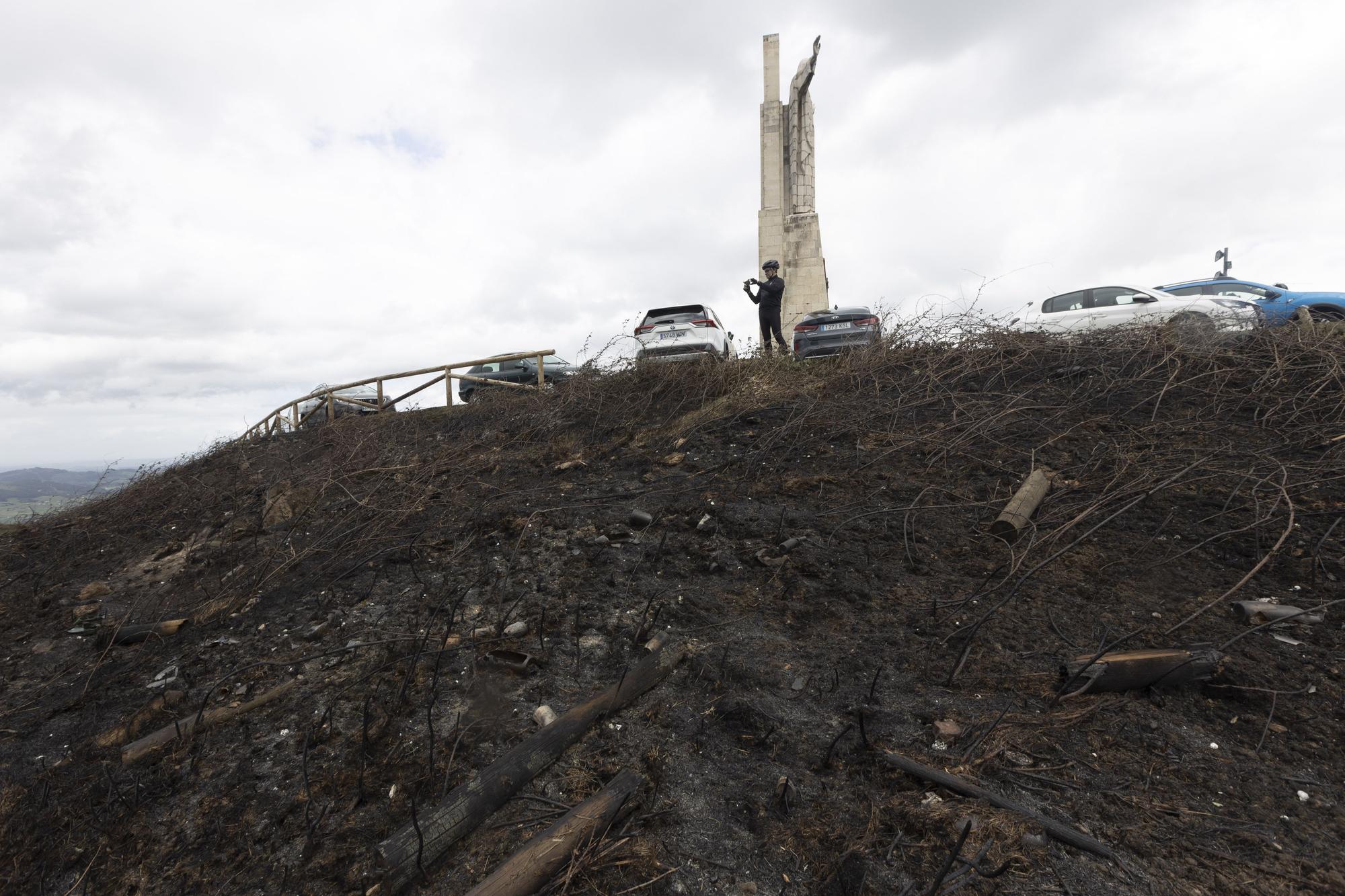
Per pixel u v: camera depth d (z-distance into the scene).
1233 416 5.60
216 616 5.05
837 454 6.26
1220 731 2.72
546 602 4.41
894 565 4.42
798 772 2.70
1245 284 10.09
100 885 2.68
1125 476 4.95
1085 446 5.58
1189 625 3.43
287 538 6.59
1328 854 2.07
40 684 4.55
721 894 2.17
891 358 8.18
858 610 3.97
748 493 5.77
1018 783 2.50
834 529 4.95
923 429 6.38
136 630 4.91
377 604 4.78
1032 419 6.13
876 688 3.22
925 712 2.99
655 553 4.98
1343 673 2.92
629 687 3.30
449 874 2.36
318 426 11.92
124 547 7.56
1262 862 2.06
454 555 5.37
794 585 4.31
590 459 7.43
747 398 8.12
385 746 3.15
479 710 3.31
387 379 11.95
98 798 3.16
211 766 3.24
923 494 5.21
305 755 2.97
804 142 18.72
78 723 3.91
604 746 2.98
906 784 2.55
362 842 2.60
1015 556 4.29
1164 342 6.77
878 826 2.33
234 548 6.69
